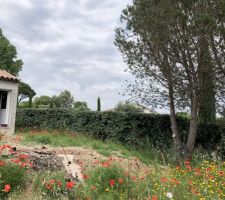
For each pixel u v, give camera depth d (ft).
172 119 53.52
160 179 23.93
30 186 20.66
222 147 50.70
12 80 69.92
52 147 45.29
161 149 54.39
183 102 52.42
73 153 40.06
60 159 30.27
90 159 35.68
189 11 45.37
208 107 54.39
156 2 47.80
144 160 42.50
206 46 46.26
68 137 57.67
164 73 50.21
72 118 72.08
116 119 62.80
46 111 78.33
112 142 57.72
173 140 54.49
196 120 50.96
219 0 43.73
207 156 42.04
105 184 22.45
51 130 69.56
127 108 86.99
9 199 18.42
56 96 169.17
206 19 43.11
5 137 49.37
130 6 52.42
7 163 21.39
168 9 45.78
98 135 65.67
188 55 47.78
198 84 48.83
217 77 48.26
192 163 38.04
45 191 20.27
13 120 70.08
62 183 21.38
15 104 70.90
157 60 50.29
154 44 48.83
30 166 23.76
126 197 21.08
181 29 46.47
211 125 55.93
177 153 46.29
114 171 23.54
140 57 51.52
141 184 22.71
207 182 25.18
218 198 21.76
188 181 24.89
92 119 67.36
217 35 44.24
